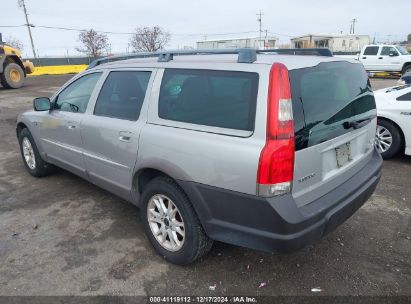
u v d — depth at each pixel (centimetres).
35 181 524
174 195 299
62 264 325
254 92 252
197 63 299
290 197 251
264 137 244
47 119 466
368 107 341
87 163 411
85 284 298
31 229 386
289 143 244
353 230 374
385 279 300
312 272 309
